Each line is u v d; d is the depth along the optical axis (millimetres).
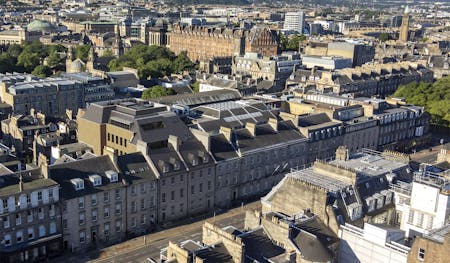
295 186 114938
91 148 183250
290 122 195500
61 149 176125
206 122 183125
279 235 101312
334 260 104688
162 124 171500
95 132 179625
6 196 121438
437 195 104000
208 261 91125
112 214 140750
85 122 184500
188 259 91125
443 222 103312
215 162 162750
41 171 133250
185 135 173625
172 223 154375
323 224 108250
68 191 132375
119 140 172625
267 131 184750
